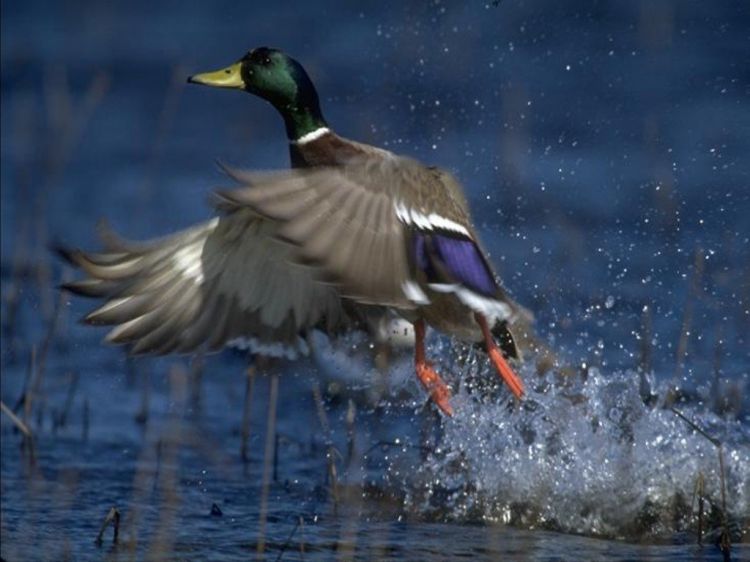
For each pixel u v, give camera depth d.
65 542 9.62
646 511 10.27
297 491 10.88
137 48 27.27
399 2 23.06
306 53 25.17
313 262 8.22
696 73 20.98
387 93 21.27
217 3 29.80
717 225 15.52
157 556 9.34
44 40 28.17
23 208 18.28
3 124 22.53
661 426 10.85
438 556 9.39
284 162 20.69
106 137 21.81
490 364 10.99
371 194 8.64
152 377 13.70
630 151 18.31
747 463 10.59
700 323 13.52
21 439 12.13
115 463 11.51
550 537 9.91
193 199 18.83
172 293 9.49
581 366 11.99
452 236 8.91
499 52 22.08
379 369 11.59
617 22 22.91
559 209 16.25
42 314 15.00
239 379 13.45
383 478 11.08
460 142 18.91
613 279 14.47
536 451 10.67
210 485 10.98
